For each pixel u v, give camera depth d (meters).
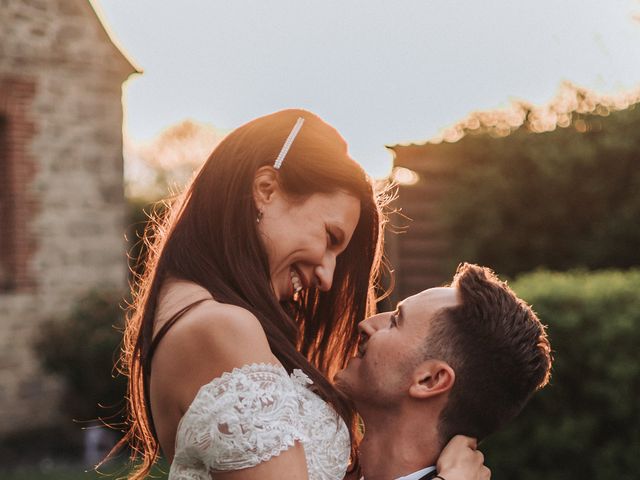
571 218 8.99
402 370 2.16
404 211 9.27
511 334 2.15
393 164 9.23
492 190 8.95
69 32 9.84
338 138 2.16
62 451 8.85
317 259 2.10
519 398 2.19
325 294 2.44
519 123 9.85
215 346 1.87
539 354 2.21
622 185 8.91
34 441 9.24
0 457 8.59
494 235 8.96
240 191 2.05
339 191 2.12
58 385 9.57
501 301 2.16
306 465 1.91
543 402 5.28
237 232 2.04
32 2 9.60
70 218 9.85
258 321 1.95
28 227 9.59
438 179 9.34
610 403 5.18
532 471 5.30
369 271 2.43
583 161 8.91
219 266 2.04
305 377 2.03
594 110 9.42
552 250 9.02
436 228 9.27
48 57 9.70
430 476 2.14
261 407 1.84
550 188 8.91
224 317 1.89
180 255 2.06
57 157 9.78
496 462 5.35
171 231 2.13
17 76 9.51
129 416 2.43
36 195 9.65
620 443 5.19
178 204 2.19
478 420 2.17
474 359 2.13
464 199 9.04
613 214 8.90
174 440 1.95
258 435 1.82
